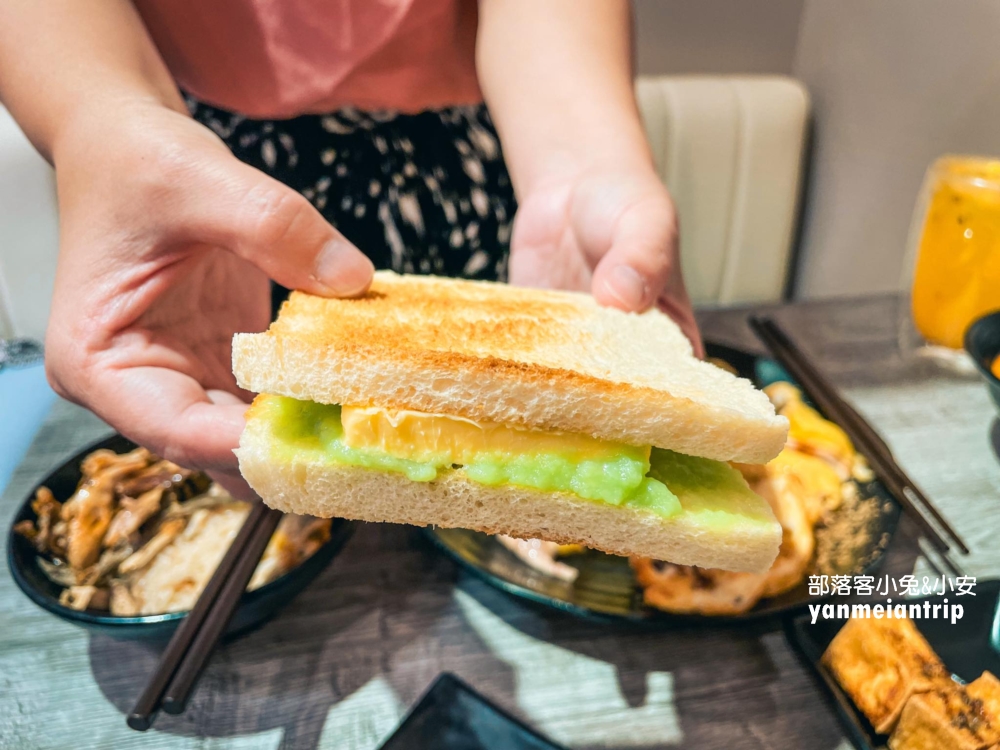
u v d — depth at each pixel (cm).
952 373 36
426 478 18
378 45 30
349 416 18
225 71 29
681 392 18
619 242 25
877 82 50
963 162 36
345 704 20
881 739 19
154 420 20
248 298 27
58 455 29
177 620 19
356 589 24
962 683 19
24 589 20
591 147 29
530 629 22
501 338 21
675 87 53
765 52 58
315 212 21
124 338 21
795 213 59
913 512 24
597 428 18
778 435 17
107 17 23
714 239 57
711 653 22
